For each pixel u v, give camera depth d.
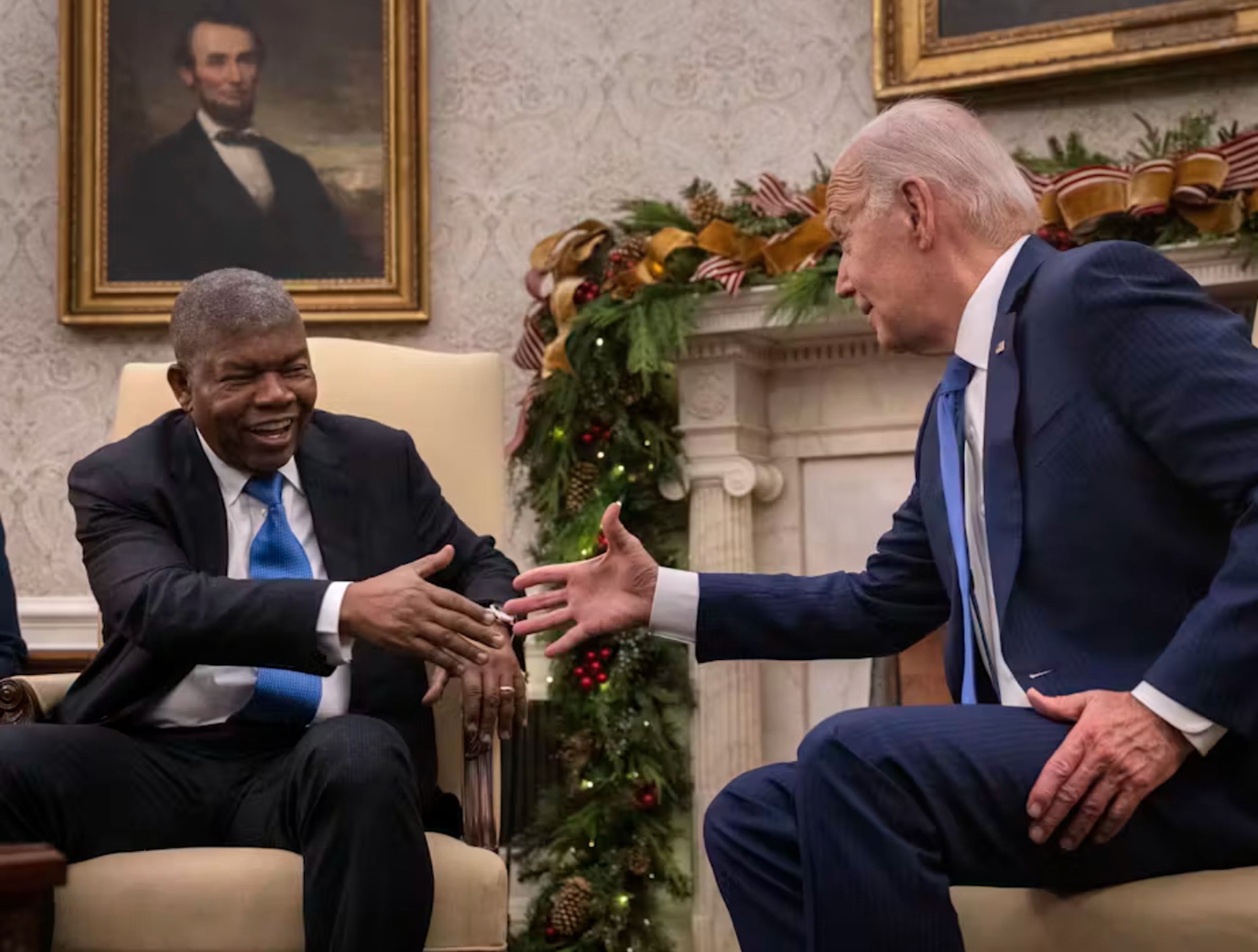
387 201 4.85
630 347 4.27
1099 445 1.88
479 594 2.58
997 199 2.09
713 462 4.33
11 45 5.07
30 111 5.05
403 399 3.00
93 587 2.45
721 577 2.36
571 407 4.34
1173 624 1.85
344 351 3.03
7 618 2.92
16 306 4.99
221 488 2.58
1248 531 1.74
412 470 2.76
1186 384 1.81
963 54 4.43
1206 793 1.77
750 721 4.23
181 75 4.93
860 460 4.39
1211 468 1.78
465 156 4.91
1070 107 4.38
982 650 2.02
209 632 2.25
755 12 4.74
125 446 2.58
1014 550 1.92
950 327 2.11
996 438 1.96
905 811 1.76
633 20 4.84
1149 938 1.72
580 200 4.82
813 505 4.43
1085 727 1.73
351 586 2.30
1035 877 1.81
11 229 5.02
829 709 4.34
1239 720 1.71
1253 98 4.21
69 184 4.93
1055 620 1.90
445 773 2.64
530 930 4.11
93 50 4.95
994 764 1.77
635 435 4.32
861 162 2.14
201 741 2.44
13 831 2.23
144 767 2.35
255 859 2.17
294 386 2.49
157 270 4.90
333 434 2.72
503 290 4.85
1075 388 1.90
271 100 4.91
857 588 2.36
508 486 4.61
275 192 4.89
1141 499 1.86
